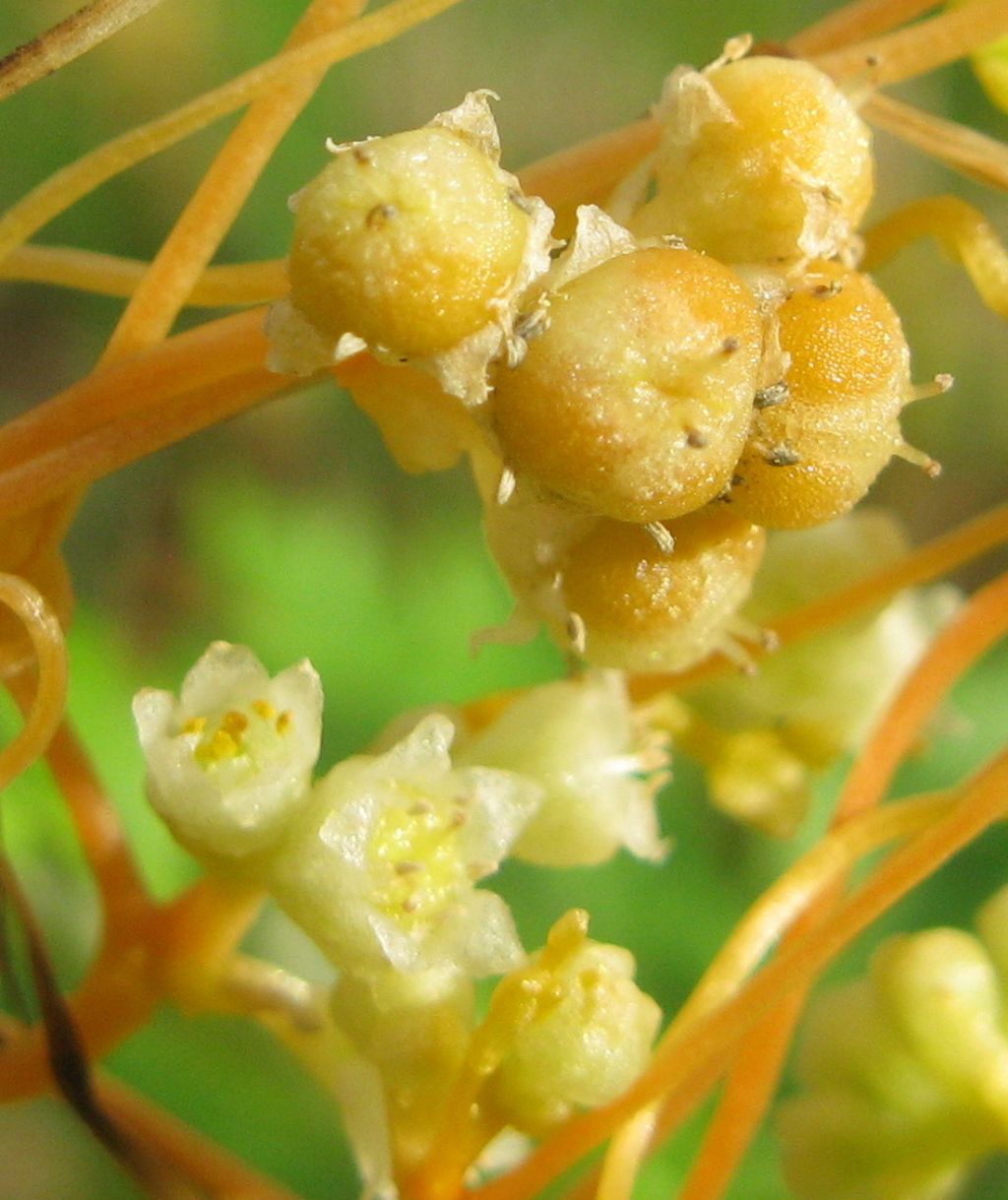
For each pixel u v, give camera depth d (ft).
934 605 0.19
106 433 0.16
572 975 0.15
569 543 0.15
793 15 0.36
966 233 0.16
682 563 0.15
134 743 0.24
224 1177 0.17
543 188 0.16
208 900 0.17
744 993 0.16
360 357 0.15
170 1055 0.21
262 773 0.15
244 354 0.16
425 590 0.29
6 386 0.38
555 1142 0.16
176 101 0.33
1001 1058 0.17
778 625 0.18
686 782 0.24
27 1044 0.17
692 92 0.15
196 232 0.16
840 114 0.15
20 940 0.21
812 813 0.24
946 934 0.17
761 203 0.15
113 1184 0.24
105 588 0.33
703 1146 0.17
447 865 0.16
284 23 0.33
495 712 0.17
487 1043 0.15
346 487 0.33
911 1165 0.17
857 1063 0.17
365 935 0.15
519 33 0.38
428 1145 0.16
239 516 0.29
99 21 0.16
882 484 0.37
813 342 0.15
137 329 0.16
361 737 0.27
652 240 0.15
